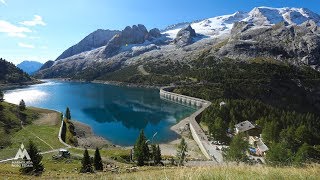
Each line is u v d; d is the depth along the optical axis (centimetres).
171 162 8925
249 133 12888
